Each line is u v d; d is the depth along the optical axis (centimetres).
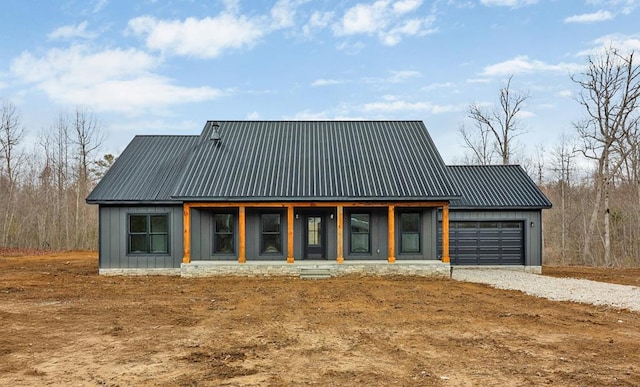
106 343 826
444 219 1731
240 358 739
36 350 781
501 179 2162
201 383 627
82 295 1340
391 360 729
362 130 2147
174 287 1502
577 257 3250
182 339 854
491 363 711
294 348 796
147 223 1805
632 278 1775
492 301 1242
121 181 1875
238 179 1773
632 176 3148
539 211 1994
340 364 709
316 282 1598
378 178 1783
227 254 1789
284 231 1798
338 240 1722
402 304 1199
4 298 1280
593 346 802
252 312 1104
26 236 3725
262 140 2056
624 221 3128
